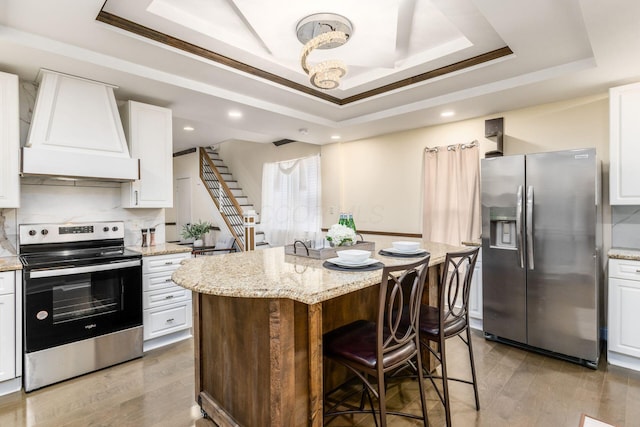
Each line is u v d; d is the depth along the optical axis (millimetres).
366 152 5191
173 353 3014
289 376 1557
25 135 2826
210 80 3057
